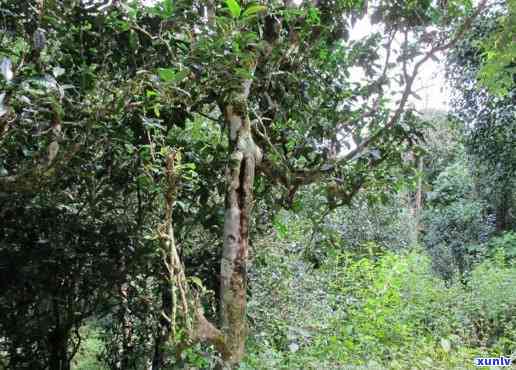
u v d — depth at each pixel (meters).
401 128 2.67
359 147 2.70
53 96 1.52
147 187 2.35
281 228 3.21
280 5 2.53
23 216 2.66
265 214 3.31
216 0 2.27
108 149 2.46
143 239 2.69
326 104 2.85
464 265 8.27
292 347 3.21
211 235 3.08
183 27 2.15
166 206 1.85
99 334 3.57
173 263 1.84
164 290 2.82
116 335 3.29
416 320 4.83
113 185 2.67
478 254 7.77
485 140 6.91
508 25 3.49
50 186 2.41
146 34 2.12
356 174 2.71
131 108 2.01
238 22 1.82
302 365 3.17
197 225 3.01
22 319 2.82
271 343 3.48
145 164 2.34
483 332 5.21
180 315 1.97
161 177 2.43
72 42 2.11
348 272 5.30
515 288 5.41
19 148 2.10
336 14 2.88
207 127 3.27
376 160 2.71
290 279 4.25
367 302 4.40
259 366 2.75
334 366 3.27
